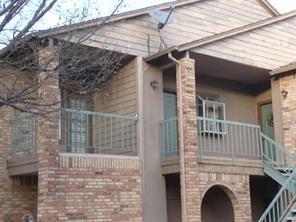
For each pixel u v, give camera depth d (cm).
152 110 1295
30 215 1217
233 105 1594
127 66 1321
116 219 1166
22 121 1194
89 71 1046
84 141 1322
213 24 1527
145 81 1298
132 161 1227
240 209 1284
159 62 1319
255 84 1656
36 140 1132
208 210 1467
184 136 1215
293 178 1263
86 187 1130
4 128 1220
